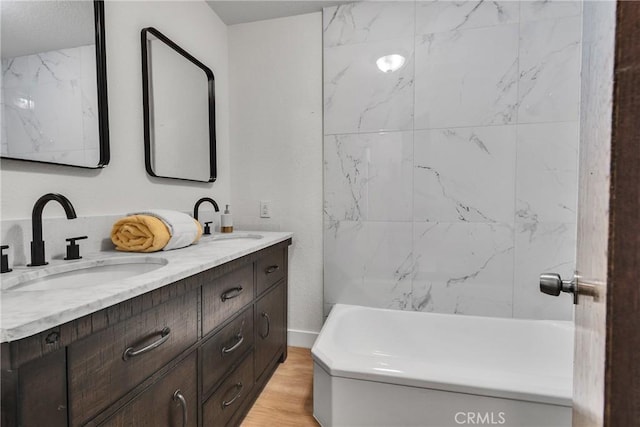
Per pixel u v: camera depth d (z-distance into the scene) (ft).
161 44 4.74
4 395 1.55
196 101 5.58
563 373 4.82
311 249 6.42
